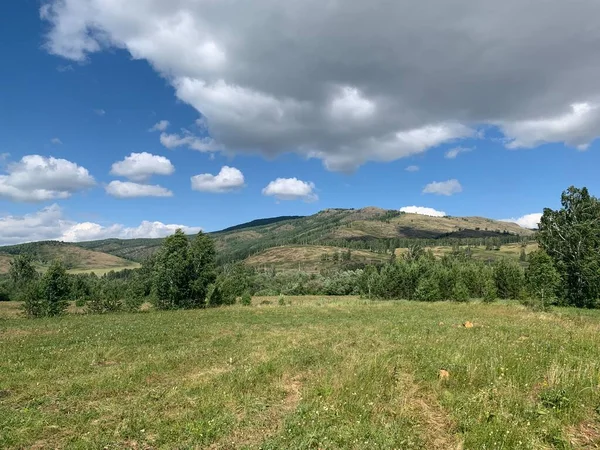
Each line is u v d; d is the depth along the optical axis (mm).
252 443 7344
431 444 7297
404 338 18453
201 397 9883
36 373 12695
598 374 10445
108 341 19625
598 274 48750
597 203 52531
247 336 21234
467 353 13508
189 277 47000
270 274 134125
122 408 9219
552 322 25594
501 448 6828
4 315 40438
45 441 7551
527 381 10305
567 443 7043
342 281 91438
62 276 39344
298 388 10773
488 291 49031
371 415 8461
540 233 56500
